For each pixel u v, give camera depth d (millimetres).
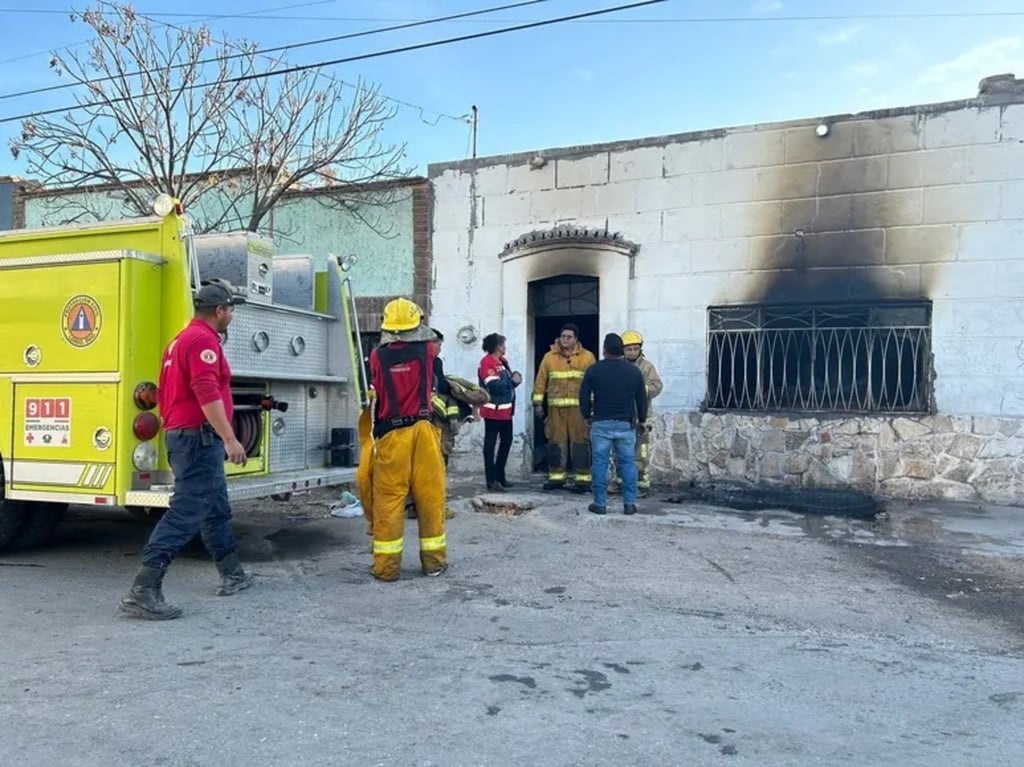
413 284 12094
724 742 3490
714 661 4469
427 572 6215
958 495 9469
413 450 6102
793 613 5348
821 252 10023
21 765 3248
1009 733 3635
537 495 9742
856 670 4367
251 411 7285
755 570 6406
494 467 10188
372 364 6207
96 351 6293
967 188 9445
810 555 6875
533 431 11633
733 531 7742
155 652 4531
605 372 8406
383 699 3893
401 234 12195
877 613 5367
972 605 5562
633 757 3342
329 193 12562
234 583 5727
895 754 3410
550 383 10117
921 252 9641
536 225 11391
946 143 9523
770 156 10227
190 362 5156
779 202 10195
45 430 6465
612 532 7738
